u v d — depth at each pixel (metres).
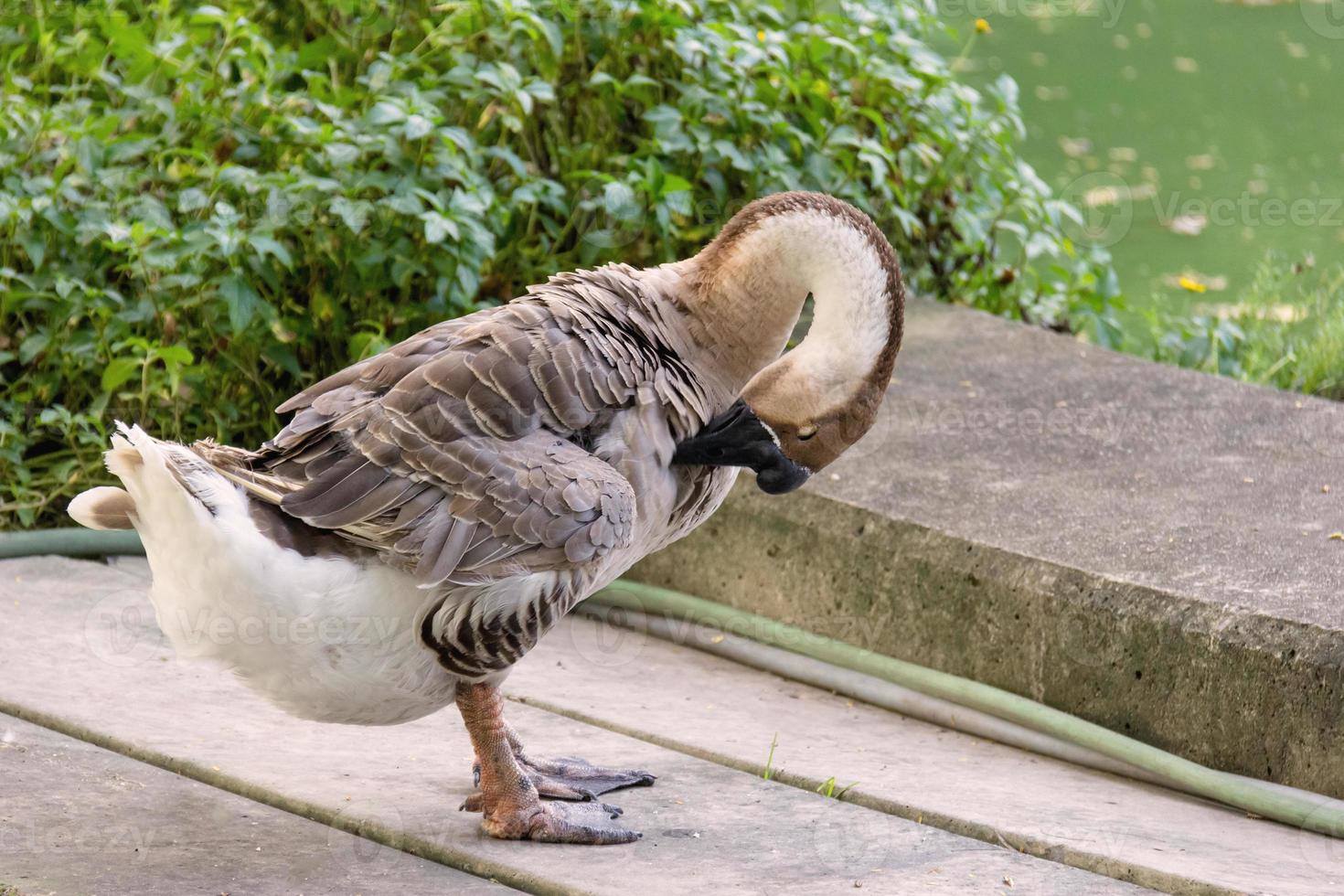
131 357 7.54
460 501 4.46
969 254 9.71
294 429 4.57
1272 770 5.37
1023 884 4.55
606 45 8.70
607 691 6.13
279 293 7.76
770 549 6.66
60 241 7.64
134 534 7.11
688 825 4.92
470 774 5.30
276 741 5.45
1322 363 9.17
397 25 8.96
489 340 4.66
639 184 7.88
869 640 6.39
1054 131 14.78
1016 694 6.00
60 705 5.55
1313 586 5.68
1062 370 8.17
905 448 7.14
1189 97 15.96
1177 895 4.54
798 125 8.91
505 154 7.93
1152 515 6.41
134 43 8.21
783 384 4.86
